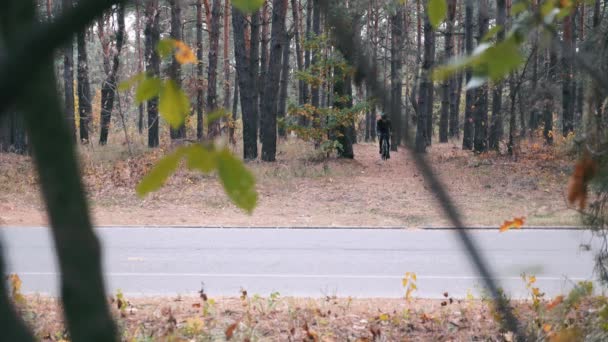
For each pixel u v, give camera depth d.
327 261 10.66
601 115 2.26
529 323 4.56
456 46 44.38
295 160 23.20
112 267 10.12
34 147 0.75
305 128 22.94
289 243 12.34
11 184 18.14
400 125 0.78
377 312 6.93
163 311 6.54
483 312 6.51
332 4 0.84
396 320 6.29
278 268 10.11
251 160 22.56
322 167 21.30
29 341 0.77
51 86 0.74
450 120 40.22
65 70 25.47
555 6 1.24
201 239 12.77
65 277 0.76
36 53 0.63
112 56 25.23
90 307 0.77
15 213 15.28
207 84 26.94
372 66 0.81
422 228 14.04
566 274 8.83
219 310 6.91
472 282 8.91
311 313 6.62
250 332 5.84
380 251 11.50
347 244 12.22
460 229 0.80
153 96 1.43
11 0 0.70
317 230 13.88
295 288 8.71
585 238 10.34
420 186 18.75
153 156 21.33
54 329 5.62
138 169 19.34
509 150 23.28
